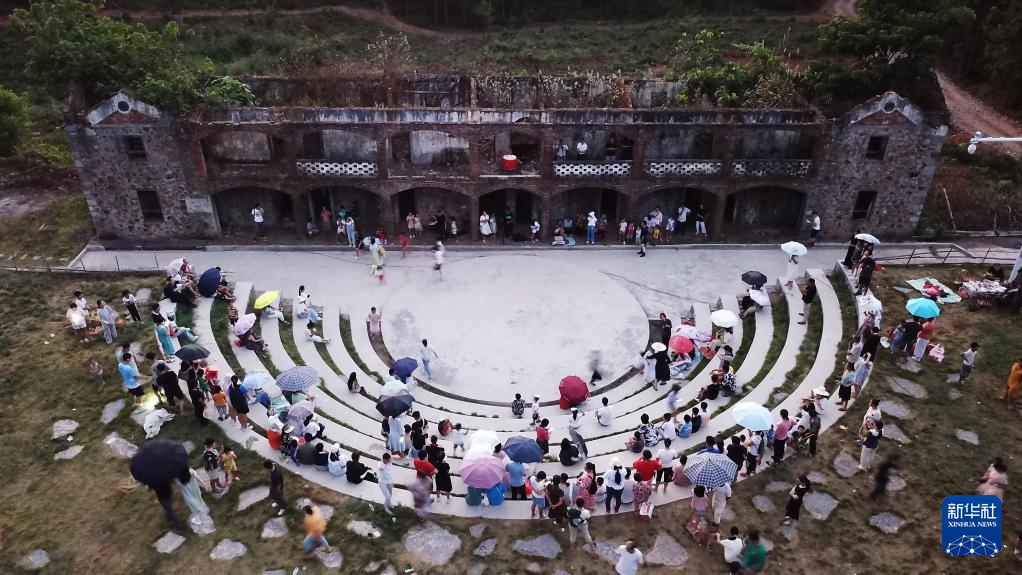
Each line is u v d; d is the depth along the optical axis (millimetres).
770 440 23422
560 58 62062
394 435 23438
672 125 33875
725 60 52594
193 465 22859
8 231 36000
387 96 37156
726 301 32656
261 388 25391
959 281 32188
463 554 20281
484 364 29484
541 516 21391
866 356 25312
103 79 33156
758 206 38281
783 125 33812
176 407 25234
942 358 27438
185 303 30562
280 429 23219
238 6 71188
